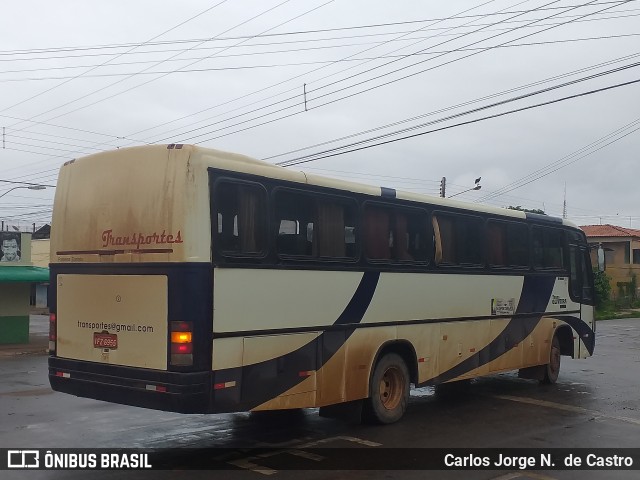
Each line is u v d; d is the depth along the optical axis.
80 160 8.02
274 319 7.71
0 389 12.59
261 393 7.53
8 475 6.94
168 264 7.01
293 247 8.04
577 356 13.95
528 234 12.55
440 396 11.93
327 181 8.55
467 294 10.90
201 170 7.09
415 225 9.97
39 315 40.19
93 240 7.70
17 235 21.66
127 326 7.30
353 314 8.80
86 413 10.11
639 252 55.66
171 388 6.86
